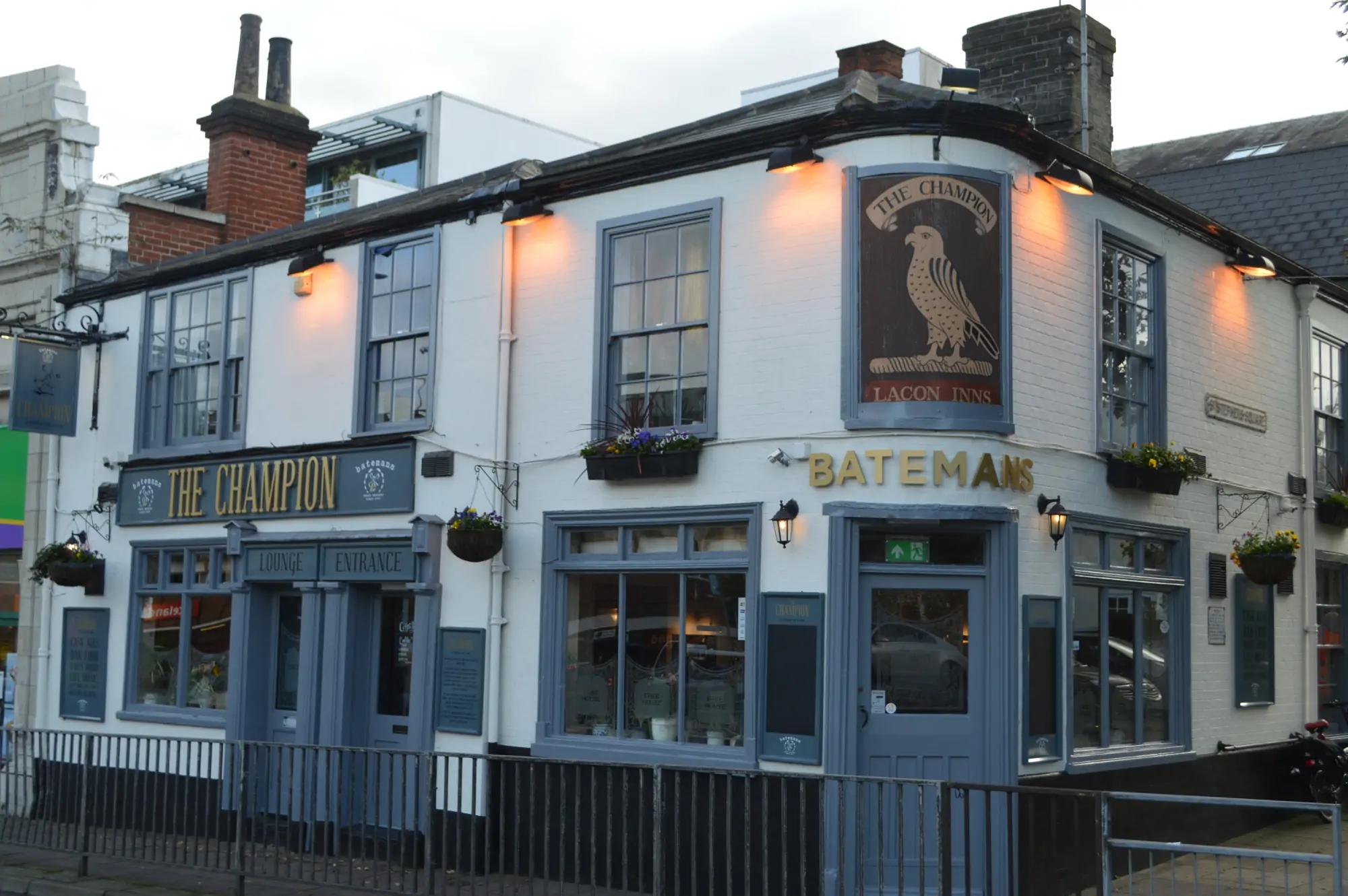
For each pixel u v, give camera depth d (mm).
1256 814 13648
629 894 10117
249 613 14039
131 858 11047
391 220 13242
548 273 12227
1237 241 13859
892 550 10398
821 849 10023
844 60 14273
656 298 11586
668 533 11359
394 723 13039
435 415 12789
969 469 10258
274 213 18266
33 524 16438
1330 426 16031
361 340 13469
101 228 16594
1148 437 12594
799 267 10719
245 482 14211
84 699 15570
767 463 10688
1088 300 11734
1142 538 12422
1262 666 14023
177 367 15297
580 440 11805
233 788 10578
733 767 10531
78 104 17109
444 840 9570
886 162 10461
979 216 10508
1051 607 10875
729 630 10922
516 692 11961
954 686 10398
